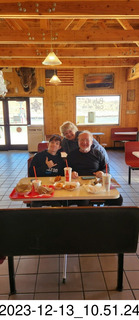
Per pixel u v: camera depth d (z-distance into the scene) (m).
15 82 8.12
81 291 1.77
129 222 1.52
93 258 2.20
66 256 2.08
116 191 1.95
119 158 6.98
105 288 1.80
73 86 8.22
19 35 4.77
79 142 2.50
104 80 8.18
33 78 8.08
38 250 1.58
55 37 4.75
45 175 2.57
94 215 1.50
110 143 8.70
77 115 8.52
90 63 7.34
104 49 6.13
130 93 8.30
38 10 3.49
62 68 8.04
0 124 8.51
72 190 1.97
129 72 7.82
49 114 8.44
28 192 1.91
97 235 1.55
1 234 1.52
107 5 3.47
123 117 8.52
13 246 1.56
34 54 6.10
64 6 3.48
